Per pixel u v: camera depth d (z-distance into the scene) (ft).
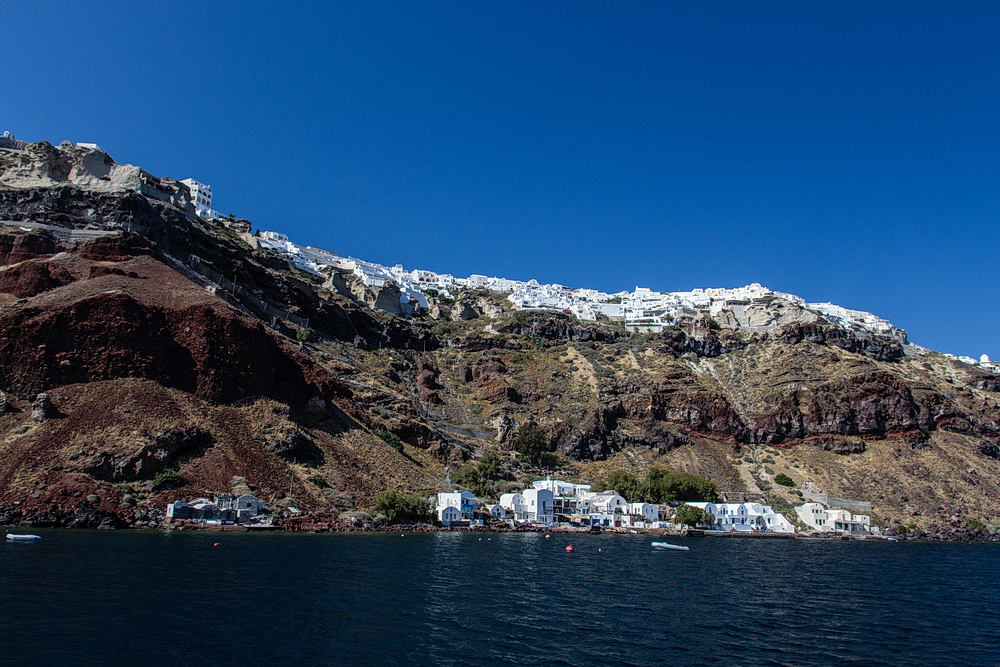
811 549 458.50
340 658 148.56
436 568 270.05
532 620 190.80
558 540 435.53
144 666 135.54
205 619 170.09
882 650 178.50
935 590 282.97
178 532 335.88
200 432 407.85
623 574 286.25
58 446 363.35
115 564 230.89
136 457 370.94
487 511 515.50
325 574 239.71
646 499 599.16
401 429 578.66
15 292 463.83
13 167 579.48
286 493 407.23
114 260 518.37
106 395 403.34
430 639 165.89
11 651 138.31
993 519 620.49
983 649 184.55
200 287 538.47
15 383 395.75
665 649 168.66
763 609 223.71
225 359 471.21
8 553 240.94
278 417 468.75
